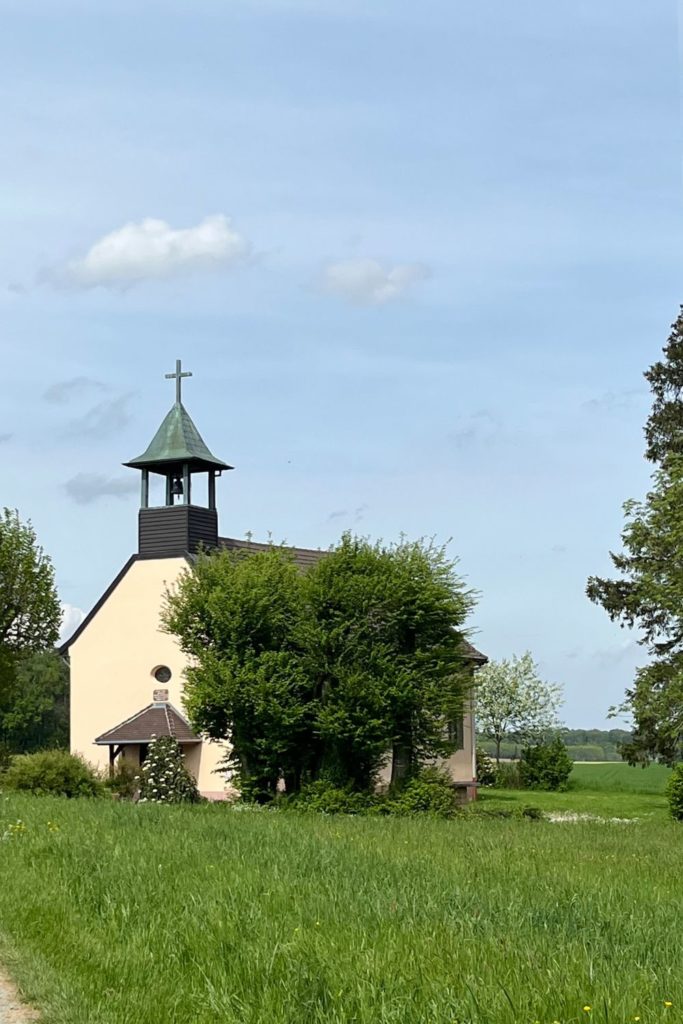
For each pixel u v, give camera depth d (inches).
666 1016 309.3
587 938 419.8
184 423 1995.6
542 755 2551.7
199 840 705.6
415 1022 314.7
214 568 1513.3
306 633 1446.9
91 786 1432.1
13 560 1940.2
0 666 1931.6
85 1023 331.6
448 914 451.8
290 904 469.4
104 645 2005.4
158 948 411.5
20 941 433.4
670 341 2345.0
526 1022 305.1
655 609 2122.3
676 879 633.0
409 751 1454.2
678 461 1608.0
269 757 1457.9
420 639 1461.6
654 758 2176.4
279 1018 330.3
